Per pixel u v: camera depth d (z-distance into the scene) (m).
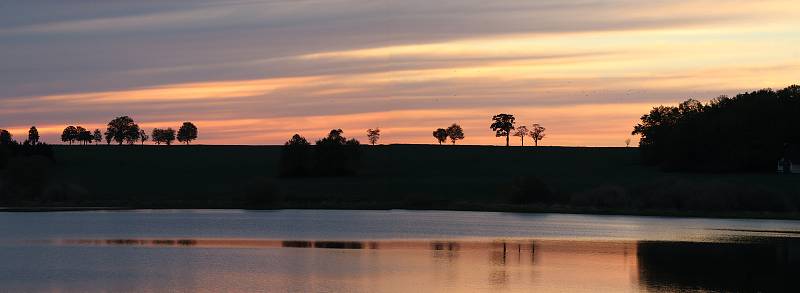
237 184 179.62
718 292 52.78
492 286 55.09
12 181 137.88
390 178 185.00
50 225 96.94
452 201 137.75
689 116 197.62
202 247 74.94
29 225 96.81
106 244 77.12
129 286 54.41
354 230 91.94
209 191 165.62
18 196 135.00
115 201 138.50
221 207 132.25
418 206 133.62
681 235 87.12
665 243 79.00
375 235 86.06
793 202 125.56
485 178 185.12
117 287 54.06
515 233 88.69
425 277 58.34
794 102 189.00
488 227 96.44
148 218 109.69
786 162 177.62
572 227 97.06
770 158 176.12
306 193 156.50
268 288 53.91
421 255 69.88
